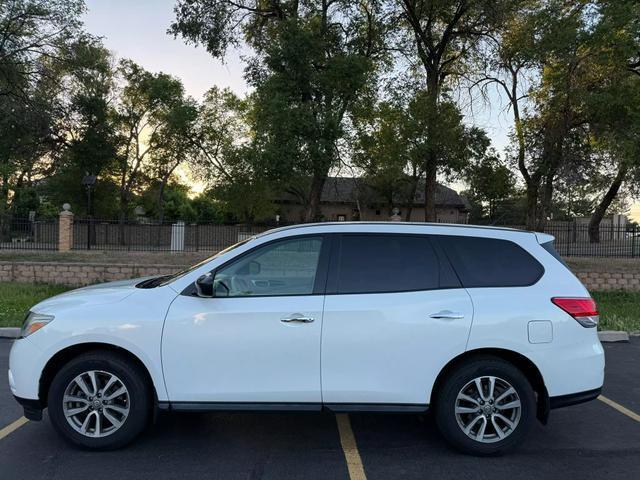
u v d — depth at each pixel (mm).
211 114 40625
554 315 4359
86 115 31594
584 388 4367
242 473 4051
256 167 16672
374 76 18578
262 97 17234
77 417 4375
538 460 4363
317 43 16500
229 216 52094
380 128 19516
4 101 20781
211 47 20109
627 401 6027
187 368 4285
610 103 14234
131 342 4273
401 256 4527
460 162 18188
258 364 4277
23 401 4367
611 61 14484
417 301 4340
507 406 4332
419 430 5012
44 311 4457
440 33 21672
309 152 15602
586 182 18500
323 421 5227
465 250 4574
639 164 15188
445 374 4383
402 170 20125
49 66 23016
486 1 18234
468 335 4285
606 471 4168
